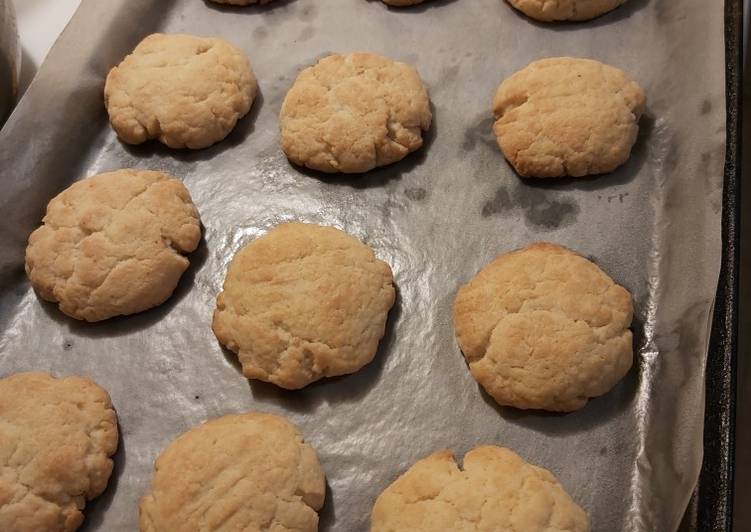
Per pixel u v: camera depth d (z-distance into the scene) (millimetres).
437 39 371
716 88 319
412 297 312
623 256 311
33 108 337
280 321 292
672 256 304
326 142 333
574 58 346
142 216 317
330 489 277
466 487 257
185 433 282
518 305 289
